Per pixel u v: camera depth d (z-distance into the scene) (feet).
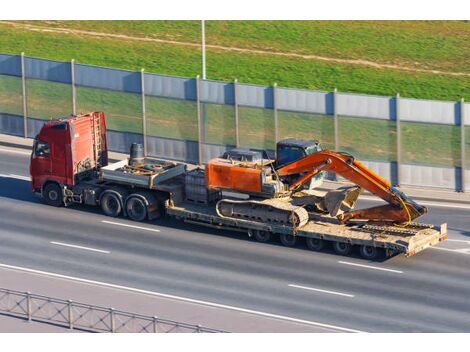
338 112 253.85
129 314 175.22
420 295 195.52
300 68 333.01
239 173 219.82
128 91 271.49
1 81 285.43
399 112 249.55
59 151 235.40
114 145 277.03
